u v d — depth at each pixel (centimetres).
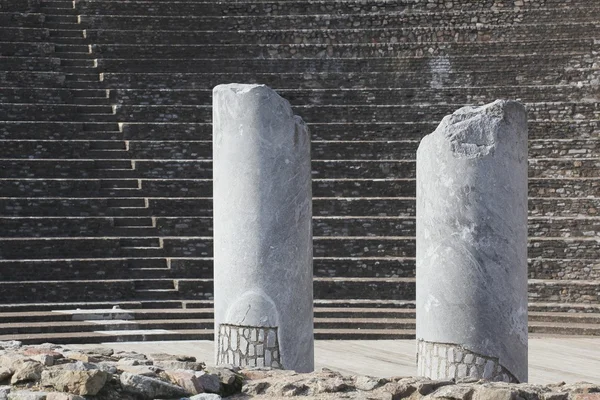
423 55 2919
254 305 1448
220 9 3092
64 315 2164
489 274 1393
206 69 2931
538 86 2781
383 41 3011
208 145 2700
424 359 1430
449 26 2989
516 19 2975
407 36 2998
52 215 2502
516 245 1407
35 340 2011
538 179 2542
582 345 1988
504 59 2855
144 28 3055
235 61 2920
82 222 2472
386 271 2400
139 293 2327
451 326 1401
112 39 3019
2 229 2436
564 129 2661
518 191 1412
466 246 1397
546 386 1181
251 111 1455
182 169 2645
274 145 1455
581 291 2294
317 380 1205
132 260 2389
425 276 1429
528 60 2844
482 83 2859
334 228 2489
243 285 1453
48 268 2338
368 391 1180
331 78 2880
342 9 3053
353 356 1894
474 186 1396
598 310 2239
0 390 1135
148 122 2770
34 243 2384
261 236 1451
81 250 2403
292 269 1463
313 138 2720
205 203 2542
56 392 1115
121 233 2483
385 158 2667
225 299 1467
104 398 1120
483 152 1398
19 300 2277
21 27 3028
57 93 2825
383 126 2725
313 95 2830
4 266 2316
